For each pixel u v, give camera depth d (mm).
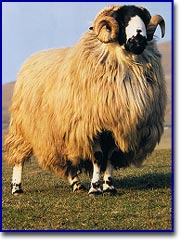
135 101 14367
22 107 16750
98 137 14727
